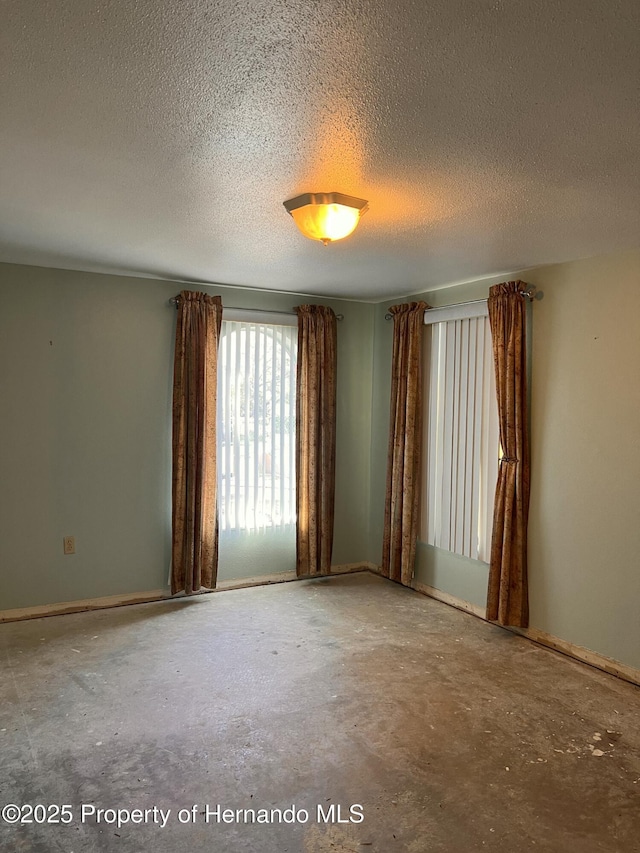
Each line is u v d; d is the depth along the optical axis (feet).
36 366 13.44
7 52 4.92
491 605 13.01
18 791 7.62
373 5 4.26
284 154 6.91
